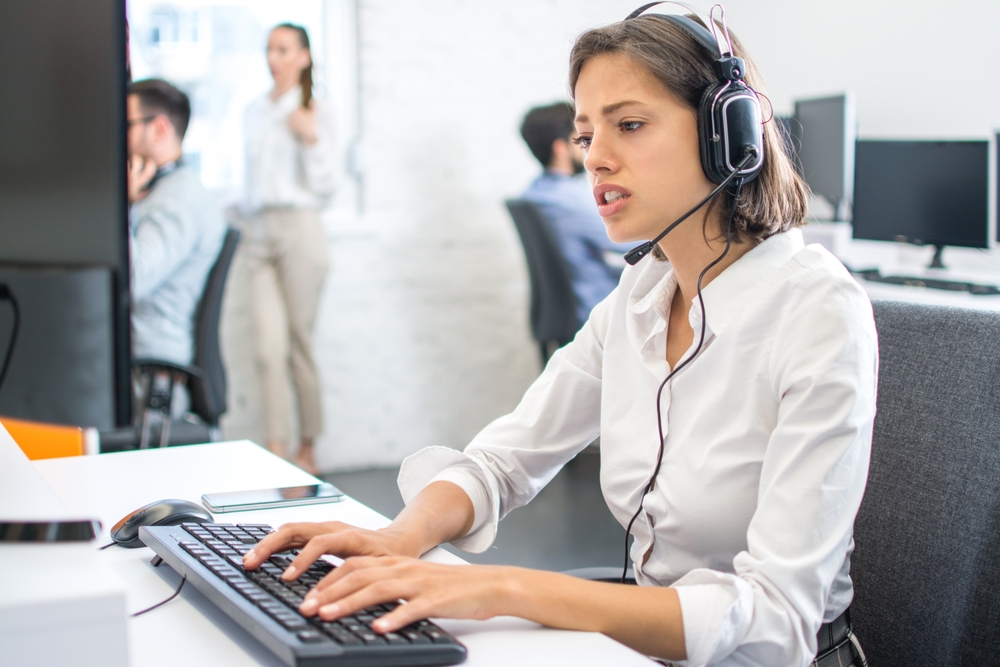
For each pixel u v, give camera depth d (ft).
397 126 12.05
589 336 3.67
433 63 12.10
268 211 10.91
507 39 12.42
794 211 3.09
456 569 2.41
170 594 2.54
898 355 3.29
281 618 2.13
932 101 11.80
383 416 12.38
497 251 12.73
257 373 11.39
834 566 2.52
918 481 3.14
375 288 12.16
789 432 2.62
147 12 10.67
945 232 10.56
